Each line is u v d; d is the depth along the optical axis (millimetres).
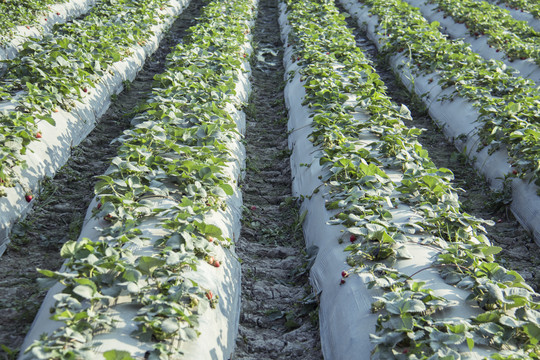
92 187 8352
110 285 4734
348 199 6578
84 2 18312
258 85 13844
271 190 9180
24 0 15328
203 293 5000
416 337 4371
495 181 8773
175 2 19516
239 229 7668
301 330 6031
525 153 8398
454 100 10969
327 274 6125
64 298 4445
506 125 9039
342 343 5082
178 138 8109
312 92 10812
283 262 7227
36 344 4027
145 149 7430
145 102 10141
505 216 8258
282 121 11531
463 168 9617
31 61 9992
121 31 13898
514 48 13547
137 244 5570
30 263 6512
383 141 8258
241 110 11273
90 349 4082
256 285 6742
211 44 13828
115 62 12242
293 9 18312
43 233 7125
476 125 9828
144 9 16266
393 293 4898
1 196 6895
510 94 10836
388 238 5637
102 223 6105
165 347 4273
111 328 4379
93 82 10711
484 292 4957
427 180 6820
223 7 17984
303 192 8203
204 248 5637
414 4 20125
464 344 4426
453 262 5492
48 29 15438
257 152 10422
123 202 6043
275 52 16297
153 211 6102
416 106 12086
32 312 5527
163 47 15977
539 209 7645
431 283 5254
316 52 12891
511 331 4492
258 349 5746
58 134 8766
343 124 9016
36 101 8789
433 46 13195
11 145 7406
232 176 8312
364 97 9930
